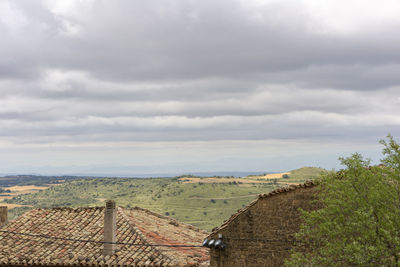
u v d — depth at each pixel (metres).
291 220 26.41
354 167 22.62
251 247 27.73
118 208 36.25
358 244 21.02
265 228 27.41
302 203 26.12
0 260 28.92
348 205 22.30
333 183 23.09
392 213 21.11
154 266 27.42
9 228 33.28
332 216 22.86
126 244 30.23
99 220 33.97
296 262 23.23
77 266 28.38
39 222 34.31
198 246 30.16
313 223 23.23
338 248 21.73
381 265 20.66
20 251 30.20
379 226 21.11
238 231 28.33
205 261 30.09
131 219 35.06
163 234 34.22
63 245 30.83
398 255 20.31
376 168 22.61
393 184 22.20
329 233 21.98
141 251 29.28
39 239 31.81
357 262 20.73
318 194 25.03
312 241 25.11
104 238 29.44
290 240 26.33
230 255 28.34
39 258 29.12
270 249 27.02
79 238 31.47
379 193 21.53
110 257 28.78
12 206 192.62
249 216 28.11
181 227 39.94
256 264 27.38
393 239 20.25
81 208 36.00
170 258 27.91
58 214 35.41
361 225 21.36
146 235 32.16
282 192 26.89
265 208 27.56
